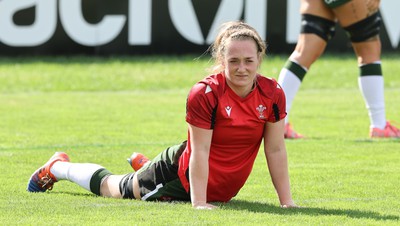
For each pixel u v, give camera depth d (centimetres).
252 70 1975
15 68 6053
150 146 3288
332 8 3350
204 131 2022
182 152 2095
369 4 3372
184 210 2009
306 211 2042
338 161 2958
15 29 6334
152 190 2147
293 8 6362
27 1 6328
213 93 2006
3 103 4788
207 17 6391
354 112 4438
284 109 2061
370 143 3359
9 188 2408
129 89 5528
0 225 1877
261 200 2261
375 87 3484
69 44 6391
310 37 3378
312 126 3925
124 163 2898
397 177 2648
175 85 5662
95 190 2264
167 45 6438
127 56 6431
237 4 6356
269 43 6388
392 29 6425
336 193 2391
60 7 6350
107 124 3962
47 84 5622
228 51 1973
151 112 4425
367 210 2100
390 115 4356
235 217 1934
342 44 6606
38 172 2350
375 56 3475
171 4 6391
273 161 2098
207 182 2077
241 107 2022
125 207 2072
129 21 6397
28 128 3825
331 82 5716
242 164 2098
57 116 4238
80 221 1912
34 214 2000
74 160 2939
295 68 3384
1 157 2989
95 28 6381
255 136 2062
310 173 2717
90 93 5328
